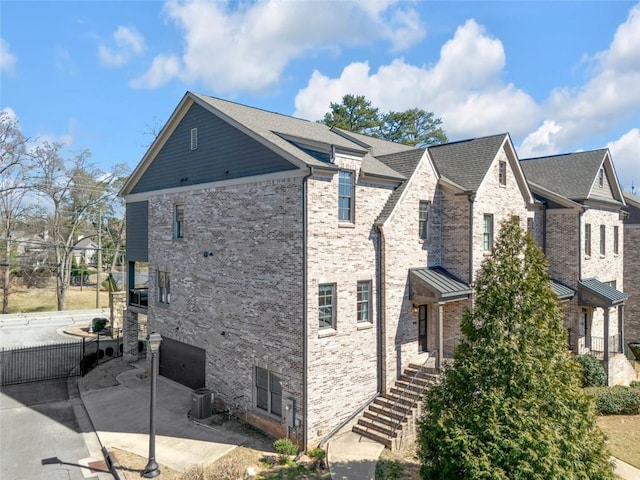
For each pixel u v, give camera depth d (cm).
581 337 2372
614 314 2852
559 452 878
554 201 2344
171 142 2055
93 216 5447
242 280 1642
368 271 1595
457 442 905
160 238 2125
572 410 940
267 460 1295
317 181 1428
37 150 4738
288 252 1455
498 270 1023
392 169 1803
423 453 1010
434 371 1622
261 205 1564
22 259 4931
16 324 3819
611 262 2678
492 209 1944
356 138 2214
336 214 1489
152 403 1220
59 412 1719
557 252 2348
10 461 1309
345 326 1504
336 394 1467
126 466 1262
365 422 1488
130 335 2441
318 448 1358
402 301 1700
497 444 889
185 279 1953
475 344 1020
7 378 2164
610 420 1723
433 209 1848
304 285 1392
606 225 2622
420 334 1814
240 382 1639
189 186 1930
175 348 2045
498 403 920
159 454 1343
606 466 937
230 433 1503
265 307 1539
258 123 1742
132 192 2350
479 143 2123
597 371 2034
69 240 5059
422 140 5309
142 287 2811
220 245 1755
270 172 1523
